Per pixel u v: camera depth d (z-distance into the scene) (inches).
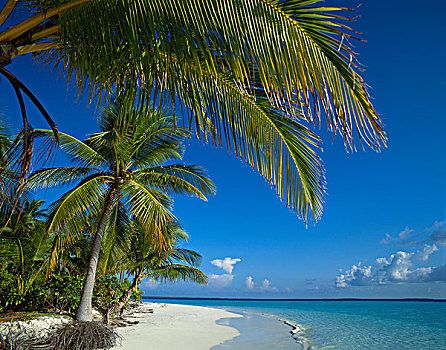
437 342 563.8
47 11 92.5
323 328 732.7
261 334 554.3
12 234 354.9
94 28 93.0
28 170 127.9
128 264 624.4
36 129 197.9
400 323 968.9
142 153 439.5
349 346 474.3
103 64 100.4
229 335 515.5
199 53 98.0
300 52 72.9
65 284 443.5
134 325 553.3
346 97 71.7
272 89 75.4
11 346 263.1
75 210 368.2
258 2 73.5
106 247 454.3
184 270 652.1
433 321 1063.0
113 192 425.4
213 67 82.2
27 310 418.3
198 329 567.8
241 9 74.2
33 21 93.0
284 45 73.4
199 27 77.3
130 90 109.0
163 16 81.2
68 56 114.5
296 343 465.4
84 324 332.2
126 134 375.2
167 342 402.3
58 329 318.0
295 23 72.9
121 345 354.9
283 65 73.8
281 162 116.4
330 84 72.1
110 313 527.5
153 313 903.1
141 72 96.7
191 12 77.5
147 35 86.7
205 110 104.3
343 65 70.9
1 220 167.9
